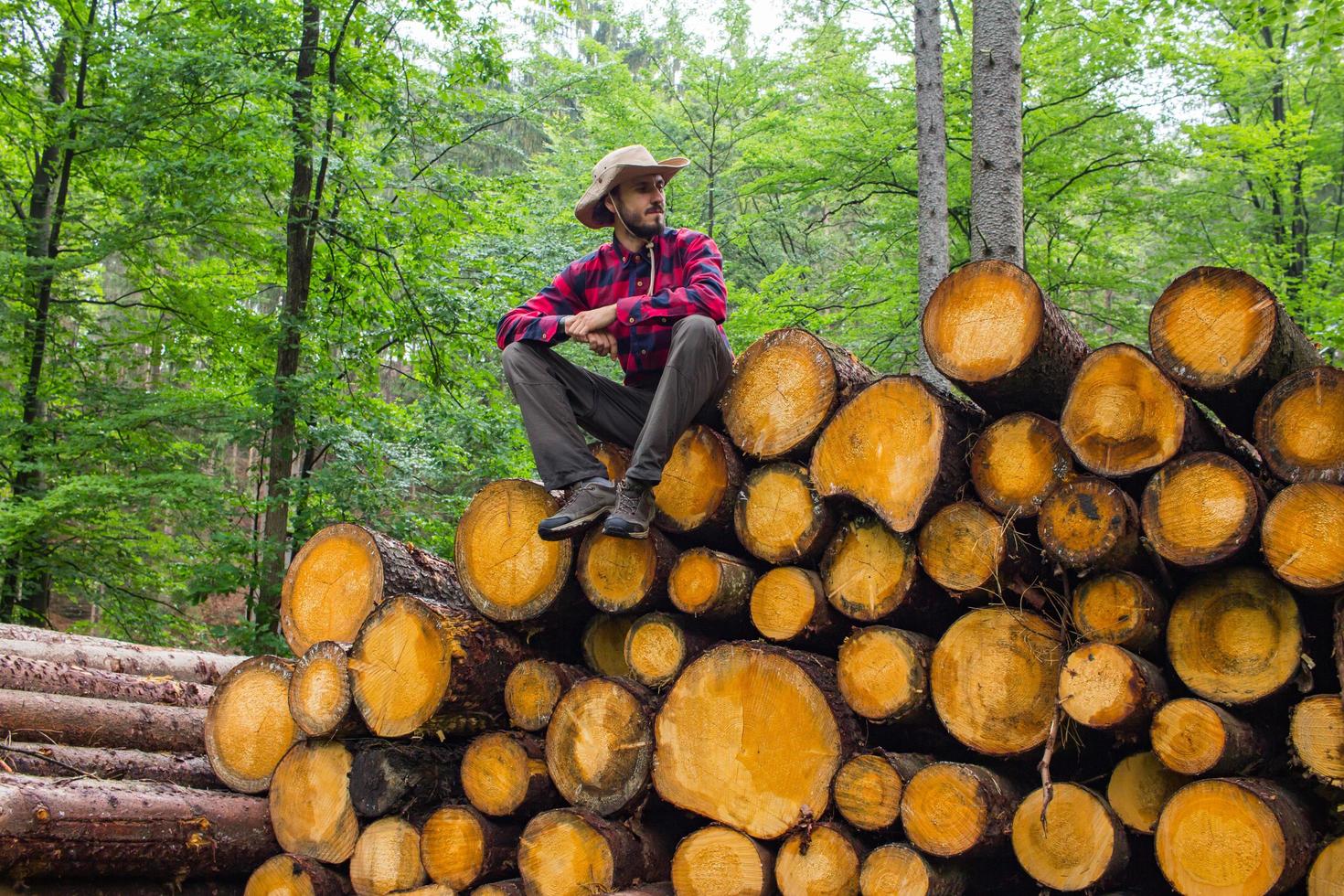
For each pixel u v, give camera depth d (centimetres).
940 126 809
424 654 352
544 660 356
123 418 970
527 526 361
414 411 1086
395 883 354
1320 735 256
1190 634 279
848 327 1228
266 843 388
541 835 335
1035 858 283
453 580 421
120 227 973
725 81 1476
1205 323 279
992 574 297
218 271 1134
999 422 306
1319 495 255
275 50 982
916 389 310
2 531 899
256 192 1040
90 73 1045
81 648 479
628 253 367
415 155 1056
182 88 895
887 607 313
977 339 308
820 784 306
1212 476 270
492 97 1074
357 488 946
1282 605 267
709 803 321
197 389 1061
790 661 314
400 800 357
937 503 306
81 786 353
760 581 334
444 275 1027
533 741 352
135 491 909
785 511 330
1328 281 1141
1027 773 312
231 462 1700
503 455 1009
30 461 1007
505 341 361
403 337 1031
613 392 361
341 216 1023
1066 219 1188
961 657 304
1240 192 1340
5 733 395
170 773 410
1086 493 284
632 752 331
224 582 938
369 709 359
